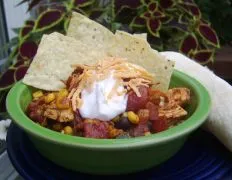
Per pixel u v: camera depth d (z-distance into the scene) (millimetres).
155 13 460
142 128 239
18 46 436
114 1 455
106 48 292
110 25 442
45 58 276
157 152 221
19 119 226
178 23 472
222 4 656
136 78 258
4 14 638
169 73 279
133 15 472
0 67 553
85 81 255
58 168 240
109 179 232
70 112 243
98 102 242
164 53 336
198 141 271
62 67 278
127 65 268
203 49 479
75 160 221
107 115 239
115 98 245
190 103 272
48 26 422
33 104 262
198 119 230
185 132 216
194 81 286
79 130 237
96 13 444
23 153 255
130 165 223
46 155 241
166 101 268
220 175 240
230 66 618
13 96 257
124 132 238
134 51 289
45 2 507
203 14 607
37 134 210
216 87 277
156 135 209
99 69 260
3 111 411
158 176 235
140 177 234
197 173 240
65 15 430
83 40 293
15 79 402
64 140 203
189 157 255
